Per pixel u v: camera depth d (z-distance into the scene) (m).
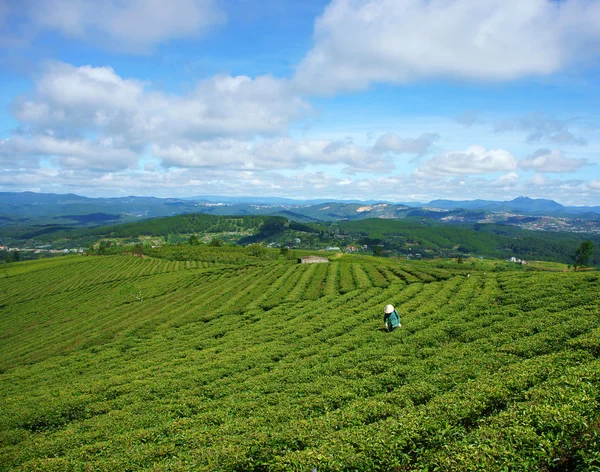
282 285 77.56
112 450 19.86
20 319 81.81
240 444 16.75
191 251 163.62
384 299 52.38
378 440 14.20
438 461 12.33
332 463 13.36
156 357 40.34
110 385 32.59
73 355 49.09
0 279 125.25
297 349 34.94
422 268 82.38
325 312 48.88
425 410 16.28
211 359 36.09
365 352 29.12
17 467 19.20
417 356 27.23
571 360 19.97
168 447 18.53
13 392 37.56
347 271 83.94
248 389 26.22
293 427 17.52
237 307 62.69
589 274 44.38
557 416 12.82
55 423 27.55
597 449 11.28
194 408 24.36
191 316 60.88
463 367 22.31
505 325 30.80
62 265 143.38
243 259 151.62
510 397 16.53
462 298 45.06
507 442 12.27
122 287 93.25
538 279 47.72
